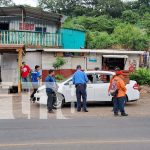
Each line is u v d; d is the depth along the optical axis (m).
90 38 44.38
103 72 20.33
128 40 45.53
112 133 12.59
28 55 32.59
